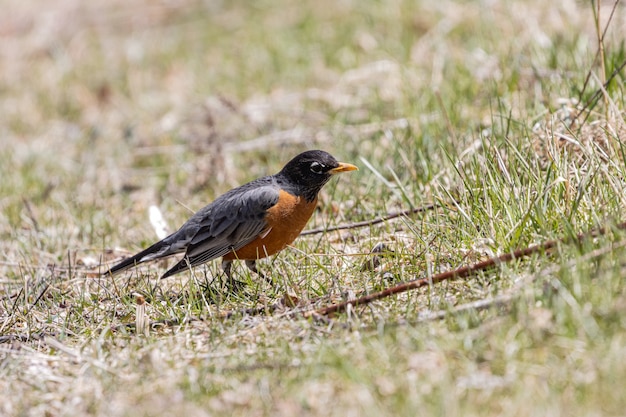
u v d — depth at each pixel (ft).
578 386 22.86
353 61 60.95
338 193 43.42
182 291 34.17
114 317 32.40
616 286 26.30
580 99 39.14
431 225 34.30
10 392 26.89
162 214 46.42
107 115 63.72
